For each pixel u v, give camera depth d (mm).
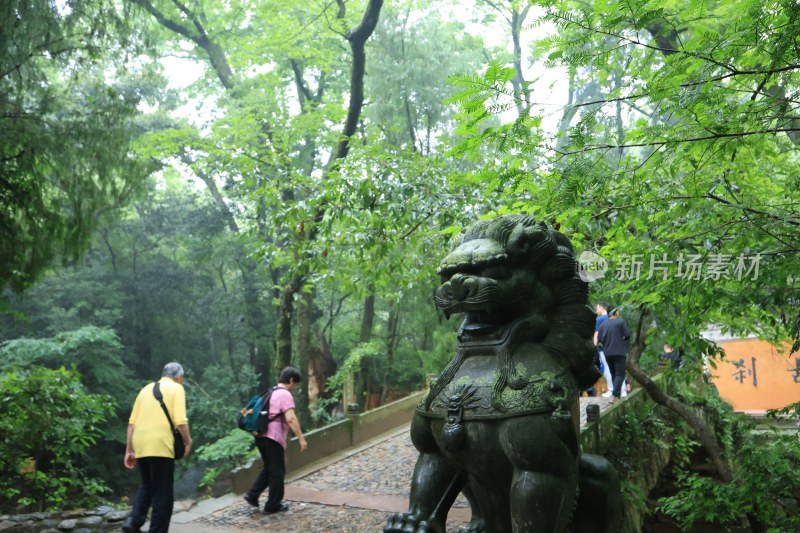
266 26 19562
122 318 24969
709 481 6711
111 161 9672
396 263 8984
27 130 9078
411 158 9484
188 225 24703
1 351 19266
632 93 4145
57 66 9688
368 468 9547
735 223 4910
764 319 6324
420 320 20625
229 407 22703
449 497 3488
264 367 26750
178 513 7422
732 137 4145
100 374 21156
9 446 8656
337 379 20172
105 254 26016
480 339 3506
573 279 3582
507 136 3855
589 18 3561
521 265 3520
